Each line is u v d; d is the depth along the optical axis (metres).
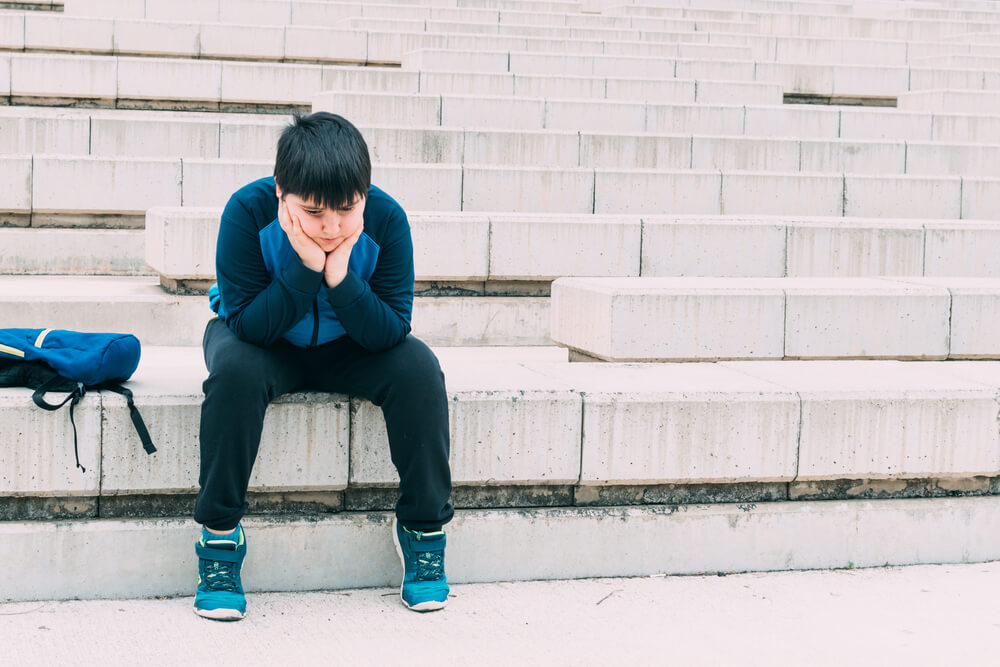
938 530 3.64
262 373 2.89
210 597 2.98
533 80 9.05
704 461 3.46
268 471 3.20
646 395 3.40
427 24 11.09
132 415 3.08
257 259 2.95
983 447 3.62
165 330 5.09
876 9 15.65
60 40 9.41
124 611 3.03
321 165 2.66
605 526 3.42
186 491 3.18
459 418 3.29
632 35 11.84
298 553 3.24
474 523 3.33
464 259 5.43
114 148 7.09
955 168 8.07
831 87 10.62
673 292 4.38
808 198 6.95
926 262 5.78
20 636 2.80
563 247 5.52
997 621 3.09
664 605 3.19
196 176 6.16
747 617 3.10
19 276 5.91
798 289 4.52
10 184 5.95
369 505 3.35
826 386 3.58
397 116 8.02
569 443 3.37
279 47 10.02
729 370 3.88
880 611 3.16
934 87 10.83
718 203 6.81
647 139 7.62
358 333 2.94
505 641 2.87
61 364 3.09
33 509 3.14
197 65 8.63
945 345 4.66
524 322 5.54
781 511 3.53
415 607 3.07
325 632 2.90
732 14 13.73
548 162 7.45
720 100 9.50
